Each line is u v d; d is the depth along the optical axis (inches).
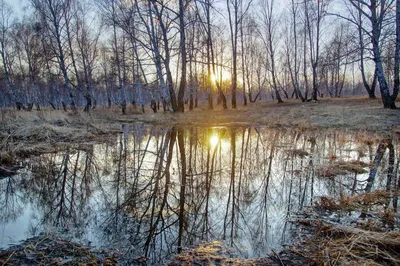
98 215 148.9
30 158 271.6
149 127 546.3
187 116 636.1
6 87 1357.0
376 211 134.7
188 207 162.1
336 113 540.1
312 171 222.4
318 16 868.6
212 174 232.5
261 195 179.6
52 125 384.2
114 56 959.6
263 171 235.5
